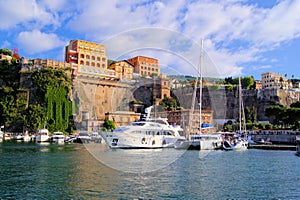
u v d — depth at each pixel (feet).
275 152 162.81
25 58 335.47
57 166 88.28
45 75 305.32
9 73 331.98
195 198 53.67
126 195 53.72
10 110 295.28
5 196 54.90
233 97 440.04
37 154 127.75
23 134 276.21
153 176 69.51
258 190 62.08
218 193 58.08
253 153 153.79
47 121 291.38
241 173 83.05
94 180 65.10
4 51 396.98
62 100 299.38
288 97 450.71
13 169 83.66
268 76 538.88
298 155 140.97
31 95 307.78
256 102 442.50
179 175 73.56
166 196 53.83
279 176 79.20
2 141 244.42
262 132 262.06
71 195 54.34
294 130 252.42
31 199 52.80
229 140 188.14
